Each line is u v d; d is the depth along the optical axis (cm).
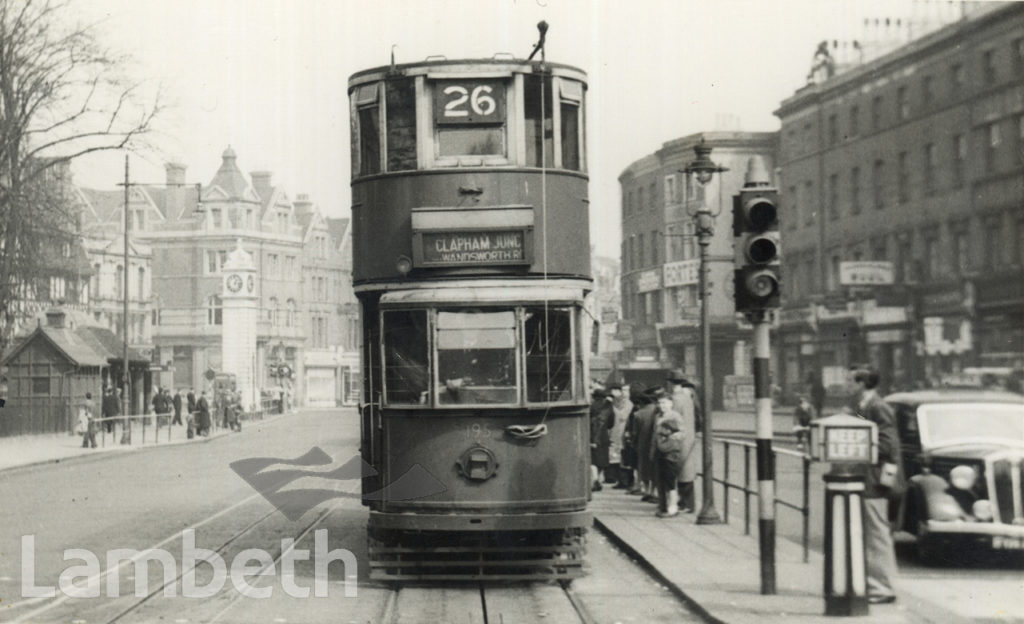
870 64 3941
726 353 6338
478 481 1271
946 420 1426
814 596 1143
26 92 3669
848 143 4178
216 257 10650
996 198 3259
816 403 4388
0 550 1584
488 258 1326
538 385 1286
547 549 1299
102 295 9419
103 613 1123
